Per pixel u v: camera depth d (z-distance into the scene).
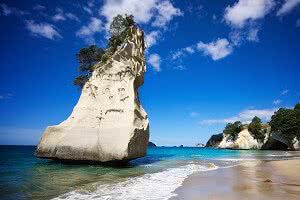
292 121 87.88
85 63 29.50
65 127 25.58
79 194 11.73
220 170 22.02
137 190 12.70
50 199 10.79
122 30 30.67
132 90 26.62
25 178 16.44
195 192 12.36
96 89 26.83
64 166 23.75
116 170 21.45
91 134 25.05
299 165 26.55
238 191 12.66
